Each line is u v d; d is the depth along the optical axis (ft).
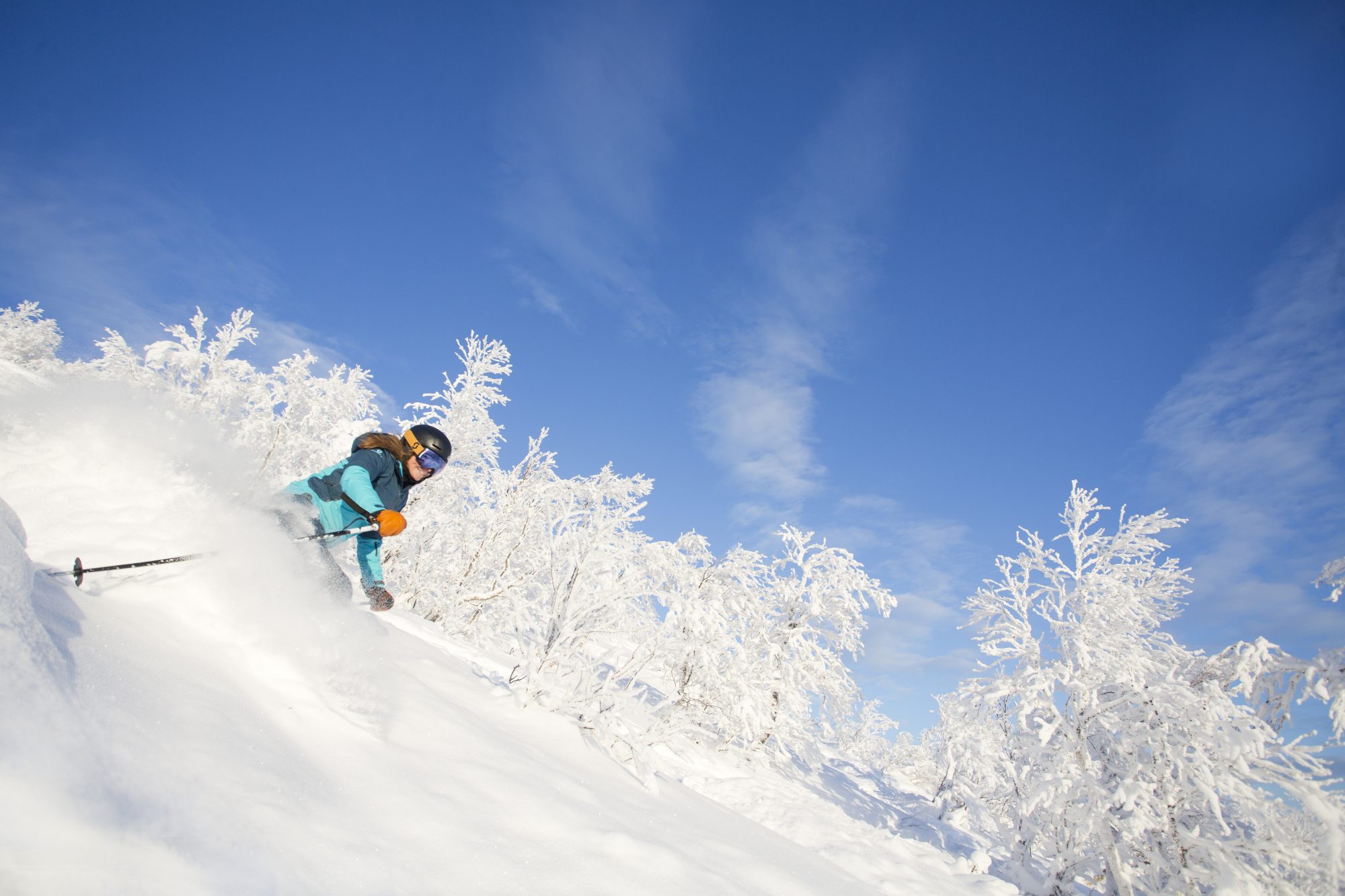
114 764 4.38
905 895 23.25
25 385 10.46
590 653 20.81
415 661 13.35
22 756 3.76
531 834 7.48
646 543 32.68
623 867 7.55
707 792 28.76
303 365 36.94
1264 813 33.42
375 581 11.10
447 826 6.72
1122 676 38.22
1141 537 44.57
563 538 27.04
